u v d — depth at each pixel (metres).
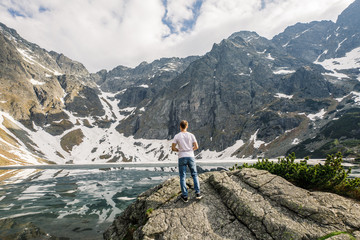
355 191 7.36
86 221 11.49
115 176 41.06
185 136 7.32
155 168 73.06
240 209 6.38
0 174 47.59
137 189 23.39
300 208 6.01
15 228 10.27
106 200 17.38
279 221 5.72
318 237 5.07
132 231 6.96
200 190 7.66
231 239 5.55
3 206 15.30
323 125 147.00
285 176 8.91
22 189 23.88
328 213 5.75
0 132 158.00
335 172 7.86
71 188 24.50
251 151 155.00
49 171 60.00
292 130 159.12
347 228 5.29
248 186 7.38
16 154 136.00
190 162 7.18
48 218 12.09
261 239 5.47
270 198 6.62
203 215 6.42
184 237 5.66
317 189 8.09
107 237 8.03
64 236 9.19
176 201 7.19
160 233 5.90
